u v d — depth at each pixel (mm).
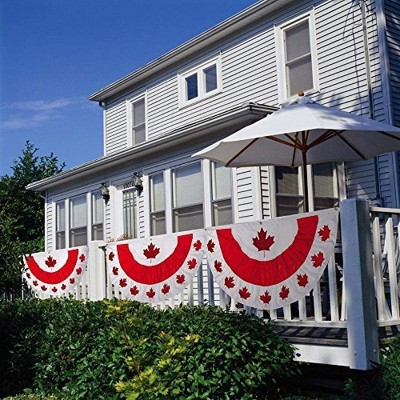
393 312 4930
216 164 10609
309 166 10078
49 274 9062
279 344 5164
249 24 12602
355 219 4691
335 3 10812
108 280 7969
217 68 13406
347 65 10508
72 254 8680
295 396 5191
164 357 4645
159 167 11961
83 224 14820
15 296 9422
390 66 9961
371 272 4695
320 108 6680
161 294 6957
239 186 10023
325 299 7266
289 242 5238
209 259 6035
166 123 14922
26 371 7141
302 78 11414
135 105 16281
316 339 5164
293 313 7090
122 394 5109
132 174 12867
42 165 22250
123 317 6391
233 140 6434
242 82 12719
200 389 4691
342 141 7766
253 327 5164
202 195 10781
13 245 7402
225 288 5832
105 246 8133
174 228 11430
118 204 13648
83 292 8445
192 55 14156
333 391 5246
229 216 10242
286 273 5254
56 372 6637
